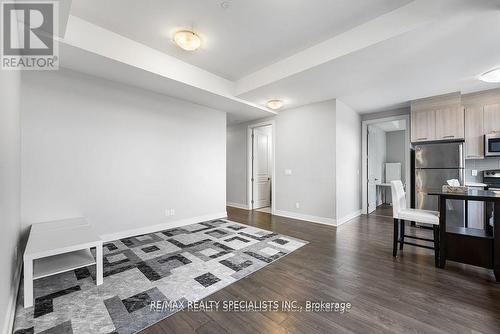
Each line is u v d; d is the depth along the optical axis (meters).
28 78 2.52
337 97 4.05
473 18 1.88
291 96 3.98
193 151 4.21
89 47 2.35
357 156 5.13
